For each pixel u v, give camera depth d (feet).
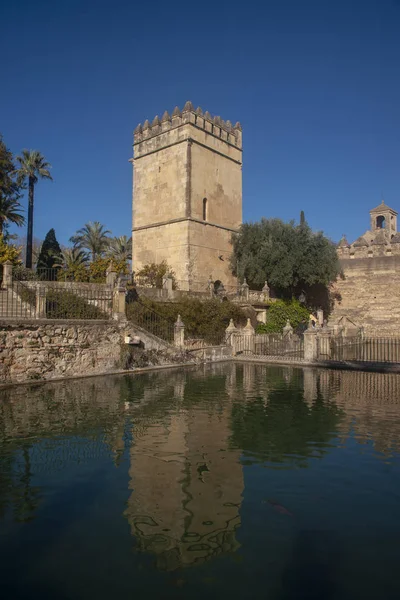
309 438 33.96
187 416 40.73
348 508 22.04
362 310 154.51
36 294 64.54
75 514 21.13
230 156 141.69
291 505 22.35
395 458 29.48
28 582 15.99
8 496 23.03
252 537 19.22
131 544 18.57
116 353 70.74
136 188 140.36
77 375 64.49
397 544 18.75
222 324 102.53
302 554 17.85
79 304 71.67
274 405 45.96
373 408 44.62
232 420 39.37
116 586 15.78
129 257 191.62
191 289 123.44
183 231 125.39
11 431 34.83
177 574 16.47
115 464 27.86
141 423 37.96
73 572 16.57
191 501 22.67
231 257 138.51
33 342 59.47
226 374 70.44
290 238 132.98
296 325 124.57
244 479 25.68
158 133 134.00
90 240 174.70
